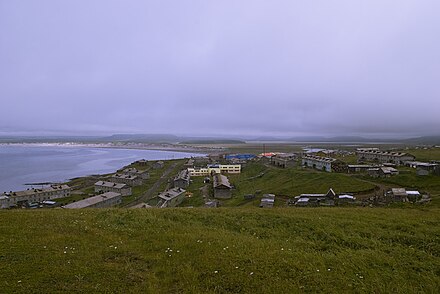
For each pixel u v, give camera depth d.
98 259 16.31
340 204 64.56
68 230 21.50
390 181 84.19
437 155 135.12
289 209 33.09
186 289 13.70
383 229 24.84
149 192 115.44
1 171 195.50
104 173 188.12
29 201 101.19
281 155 180.38
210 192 106.62
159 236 20.81
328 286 14.66
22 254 16.41
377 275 16.25
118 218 26.23
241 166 170.62
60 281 13.70
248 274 15.25
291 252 18.91
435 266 17.73
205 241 20.00
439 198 60.75
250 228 24.69
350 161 135.25
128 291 13.26
